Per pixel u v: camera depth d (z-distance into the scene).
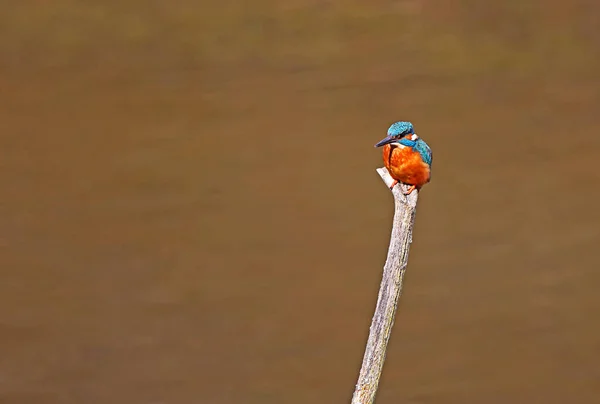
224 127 15.12
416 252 13.30
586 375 11.66
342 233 13.55
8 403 11.09
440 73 16.19
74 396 11.32
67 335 12.03
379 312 6.20
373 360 6.19
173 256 13.12
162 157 14.58
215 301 12.53
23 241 13.10
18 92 15.38
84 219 13.52
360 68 16.23
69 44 16.11
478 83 16.05
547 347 12.04
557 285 12.81
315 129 15.16
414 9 16.83
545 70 16.14
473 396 11.41
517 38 16.59
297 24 16.55
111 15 16.45
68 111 15.18
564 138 15.12
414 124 15.36
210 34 16.34
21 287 12.52
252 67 16.17
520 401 11.29
